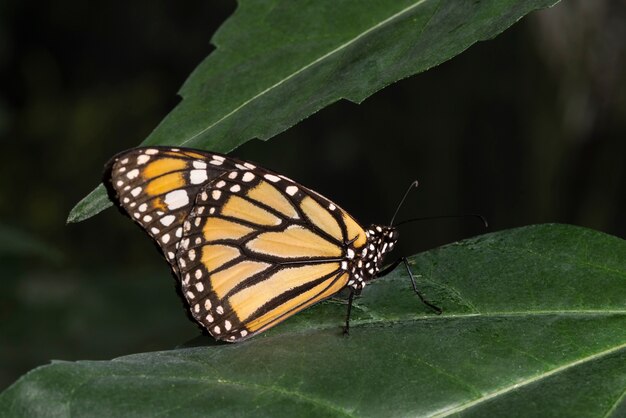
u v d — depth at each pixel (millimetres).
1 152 1922
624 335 571
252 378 566
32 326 1035
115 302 1064
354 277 614
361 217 1335
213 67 578
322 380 566
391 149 1279
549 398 560
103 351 1033
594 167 990
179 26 1853
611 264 586
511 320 579
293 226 615
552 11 930
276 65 576
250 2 583
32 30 1964
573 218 1016
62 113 1957
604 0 906
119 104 1935
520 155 1061
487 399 561
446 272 592
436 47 563
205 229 610
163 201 605
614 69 929
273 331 606
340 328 585
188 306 608
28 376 560
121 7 1889
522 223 1081
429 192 1217
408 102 1225
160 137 571
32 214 1878
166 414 560
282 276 615
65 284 1091
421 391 563
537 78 1000
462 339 573
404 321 585
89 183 1911
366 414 561
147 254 1770
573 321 575
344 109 1367
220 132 569
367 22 577
